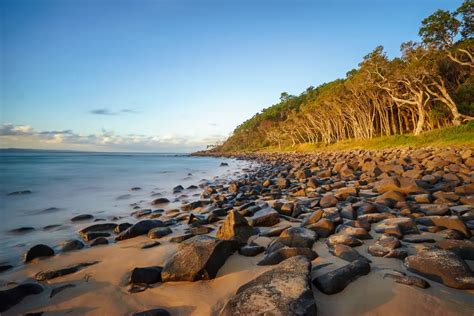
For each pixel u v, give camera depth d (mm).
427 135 31125
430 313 2545
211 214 6953
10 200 11305
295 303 2533
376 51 36281
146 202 10539
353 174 14148
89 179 20094
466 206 6156
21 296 3291
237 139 133500
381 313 2598
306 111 65688
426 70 30859
